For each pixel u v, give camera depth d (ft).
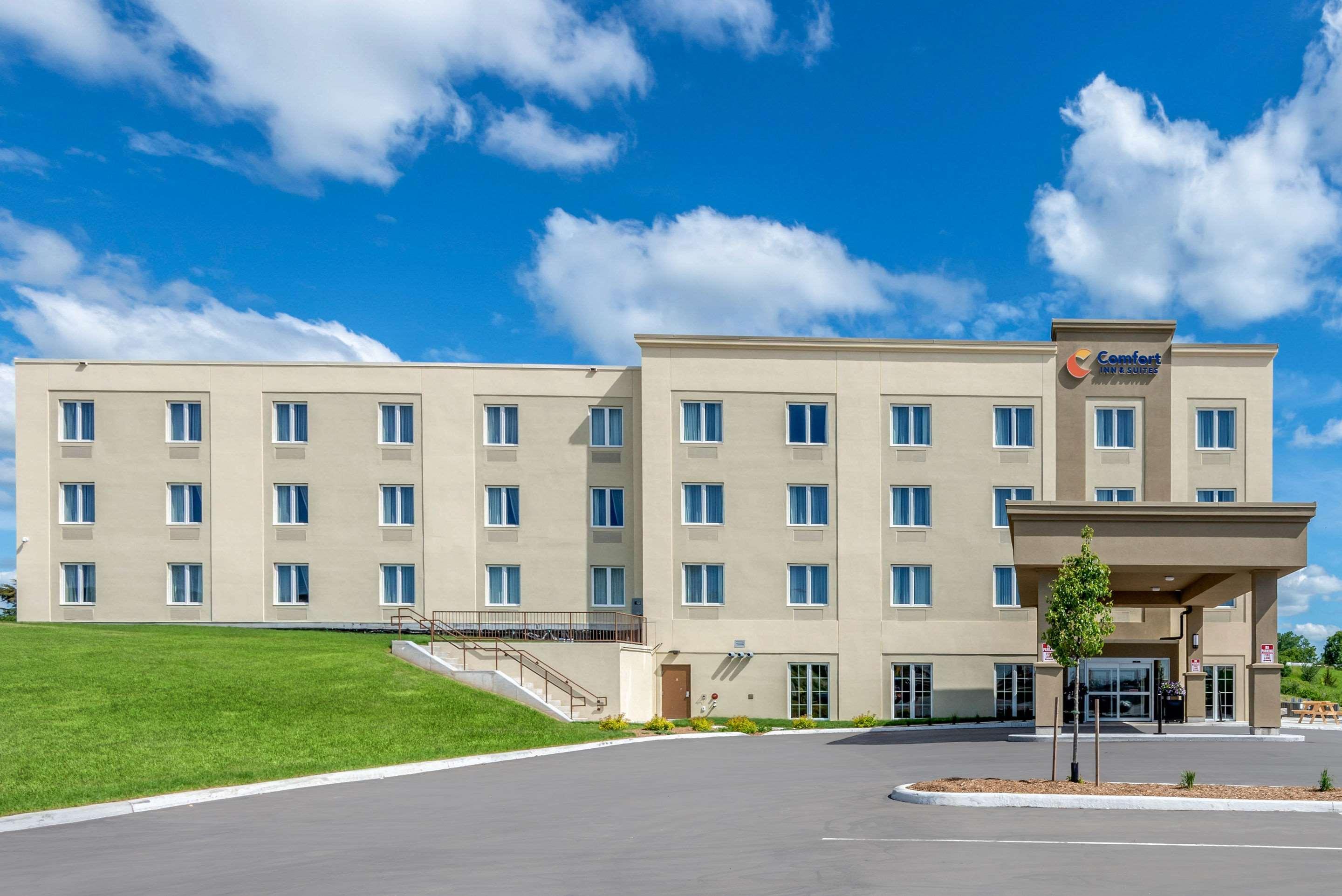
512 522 117.19
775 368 115.65
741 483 114.42
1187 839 39.14
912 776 57.98
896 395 115.24
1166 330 114.62
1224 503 80.07
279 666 87.56
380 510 116.98
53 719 66.33
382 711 78.28
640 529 115.96
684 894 31.50
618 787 55.21
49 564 115.55
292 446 117.19
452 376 118.11
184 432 117.29
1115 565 80.89
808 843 39.09
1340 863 35.04
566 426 117.91
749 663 112.47
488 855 37.73
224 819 45.70
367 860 37.01
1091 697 107.55
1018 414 115.24
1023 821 43.24
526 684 96.68
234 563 115.96
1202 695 99.81
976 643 112.27
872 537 113.50
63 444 116.57
